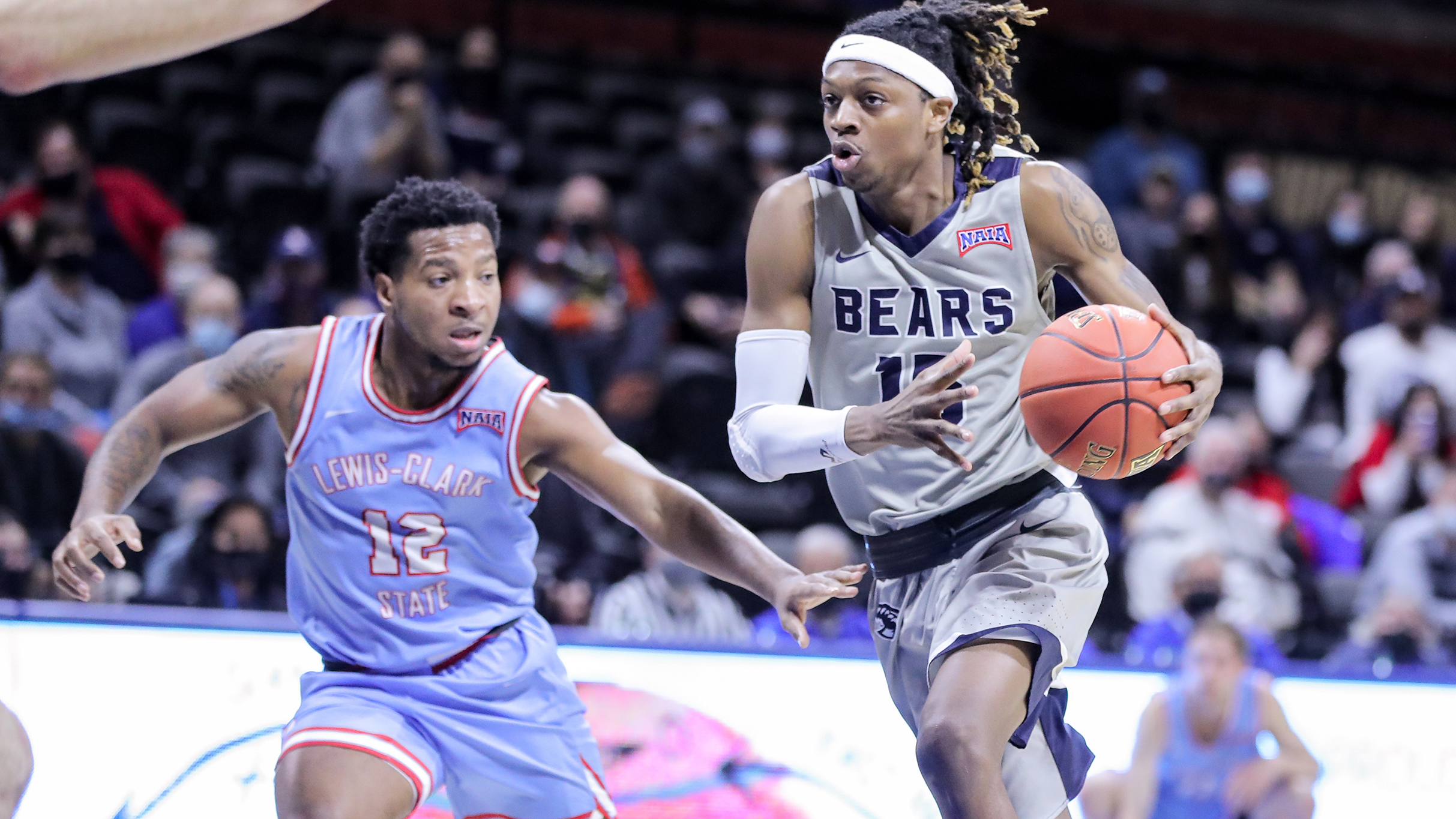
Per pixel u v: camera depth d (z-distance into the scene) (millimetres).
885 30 5492
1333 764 9617
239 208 15383
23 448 9984
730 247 16094
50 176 13695
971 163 5711
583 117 19672
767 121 18422
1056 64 23234
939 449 4934
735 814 8578
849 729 8883
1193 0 26000
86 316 12578
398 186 5609
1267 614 11500
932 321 5656
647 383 13250
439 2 21953
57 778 7762
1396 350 16031
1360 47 26797
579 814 5688
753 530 12734
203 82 18531
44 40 3371
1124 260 5801
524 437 5629
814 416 5266
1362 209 21719
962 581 5723
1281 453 15180
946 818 5141
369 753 5281
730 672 8805
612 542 11648
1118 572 11922
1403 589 12055
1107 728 9453
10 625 7902
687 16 22516
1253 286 18875
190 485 10609
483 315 5520
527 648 5676
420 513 5555
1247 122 25422
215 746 8055
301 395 5648
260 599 9594
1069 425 5277
